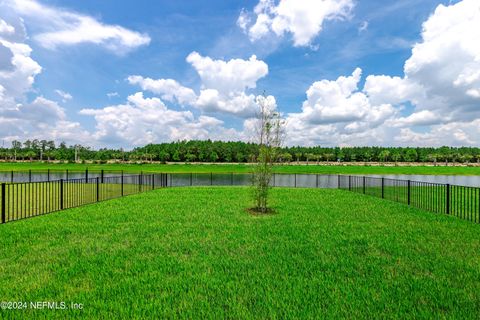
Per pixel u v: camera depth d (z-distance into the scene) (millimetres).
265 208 8891
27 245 5105
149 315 2855
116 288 3428
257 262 4312
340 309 2955
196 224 6863
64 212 8445
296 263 4281
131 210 8797
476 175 49156
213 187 17734
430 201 11938
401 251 4828
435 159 103188
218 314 2844
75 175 36219
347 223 7055
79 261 4316
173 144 106875
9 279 3668
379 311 2914
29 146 99125
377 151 116250
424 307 2992
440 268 4070
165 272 3934
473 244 5246
